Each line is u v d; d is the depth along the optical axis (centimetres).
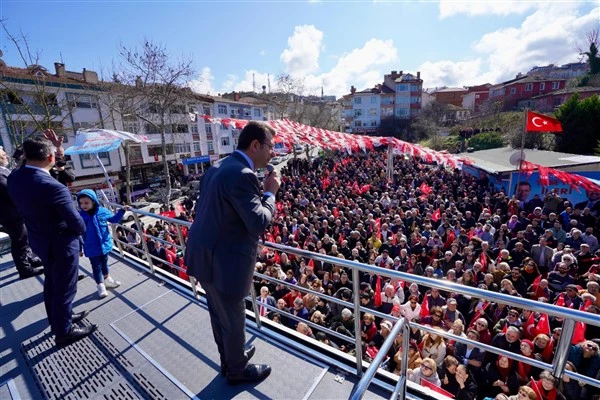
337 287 620
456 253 723
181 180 3494
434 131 4491
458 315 486
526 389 325
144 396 204
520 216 953
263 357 235
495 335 422
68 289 256
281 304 541
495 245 817
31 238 245
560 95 3850
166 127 3322
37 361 243
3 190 349
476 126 3850
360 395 115
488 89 6106
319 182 2011
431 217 1038
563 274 600
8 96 1570
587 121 2098
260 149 178
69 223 241
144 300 328
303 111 4150
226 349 194
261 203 169
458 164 1190
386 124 5225
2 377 228
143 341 260
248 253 173
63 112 2488
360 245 817
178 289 346
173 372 225
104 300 331
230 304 180
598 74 3766
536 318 429
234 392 204
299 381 211
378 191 1595
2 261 461
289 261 746
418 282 174
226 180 158
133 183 3108
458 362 388
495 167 1350
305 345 244
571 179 1005
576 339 396
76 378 224
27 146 237
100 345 257
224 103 4178
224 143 4269
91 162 2822
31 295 349
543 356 379
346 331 471
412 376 388
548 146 2289
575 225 833
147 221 1692
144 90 2330
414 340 436
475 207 1165
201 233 167
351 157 3262
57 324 253
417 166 2453
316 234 945
